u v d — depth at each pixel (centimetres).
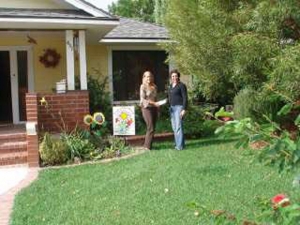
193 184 754
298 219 214
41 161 1021
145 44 1661
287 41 913
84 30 1224
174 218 591
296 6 785
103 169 922
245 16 991
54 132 1174
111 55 1638
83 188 770
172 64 1622
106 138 1153
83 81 1227
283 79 793
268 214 232
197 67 1271
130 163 971
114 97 1638
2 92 1453
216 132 242
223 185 741
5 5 1202
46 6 1211
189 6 1281
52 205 683
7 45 1446
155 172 850
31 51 1470
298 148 225
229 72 1130
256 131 239
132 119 1161
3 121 1455
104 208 651
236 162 910
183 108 1125
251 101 1077
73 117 1191
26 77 1471
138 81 1673
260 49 898
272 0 837
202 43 1184
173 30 1398
